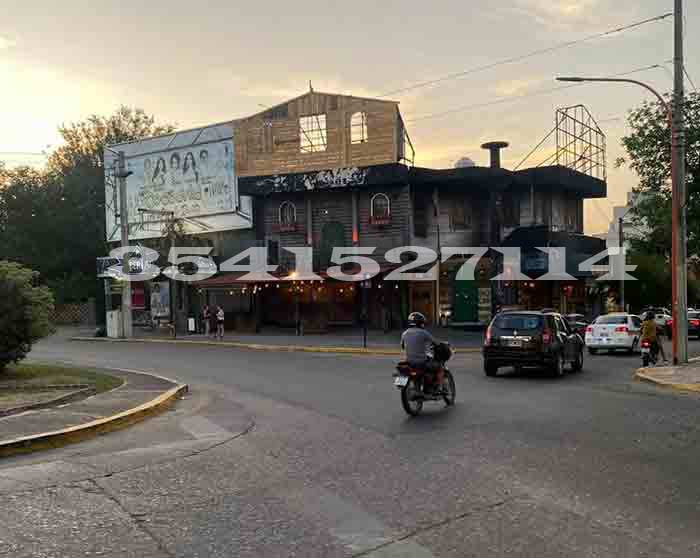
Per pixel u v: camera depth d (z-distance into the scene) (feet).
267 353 90.68
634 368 70.33
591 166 146.20
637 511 21.06
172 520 20.53
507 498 22.52
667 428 35.04
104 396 46.70
